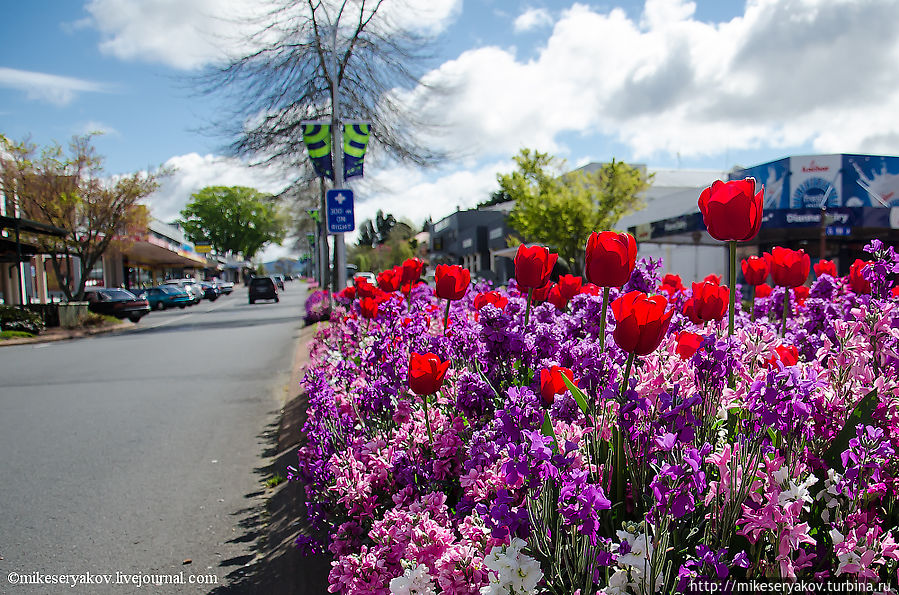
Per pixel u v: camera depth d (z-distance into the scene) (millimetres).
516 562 1322
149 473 5273
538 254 2889
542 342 2639
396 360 2896
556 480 1511
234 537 3861
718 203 2072
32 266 32906
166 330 22125
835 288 3418
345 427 3041
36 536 4035
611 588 1371
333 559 2787
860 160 25625
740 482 1547
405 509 2043
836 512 1573
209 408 7883
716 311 2354
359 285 5336
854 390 1971
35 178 27344
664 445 1421
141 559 3625
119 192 29000
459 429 2320
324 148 13820
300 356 11469
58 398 9148
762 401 1489
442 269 3428
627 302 1708
